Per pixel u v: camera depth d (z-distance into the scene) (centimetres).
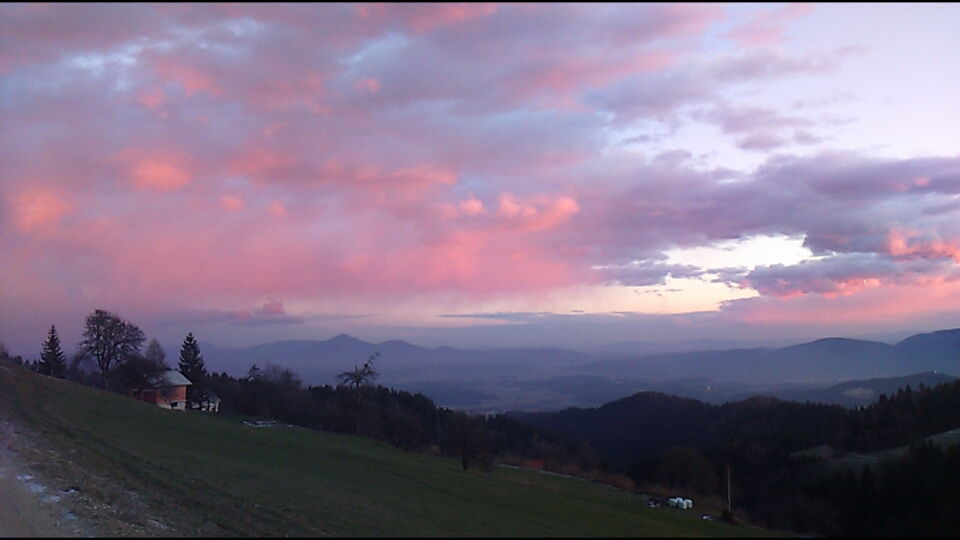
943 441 5341
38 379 6334
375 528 2264
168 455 3638
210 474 3161
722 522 3506
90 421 4712
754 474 5666
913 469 4047
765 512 4300
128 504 2352
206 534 2022
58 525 1994
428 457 7588
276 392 11781
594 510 3334
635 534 2531
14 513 2100
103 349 10081
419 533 2236
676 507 4600
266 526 2166
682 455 6241
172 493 2612
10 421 4138
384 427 10312
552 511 3114
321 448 5278
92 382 10012
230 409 11138
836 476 4519
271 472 3522
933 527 3341
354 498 2939
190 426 5438
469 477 4525
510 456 8625
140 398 9938
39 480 2598
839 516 3722
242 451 4319
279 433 6769
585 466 7762
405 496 3181
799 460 5859
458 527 2417
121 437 4156
